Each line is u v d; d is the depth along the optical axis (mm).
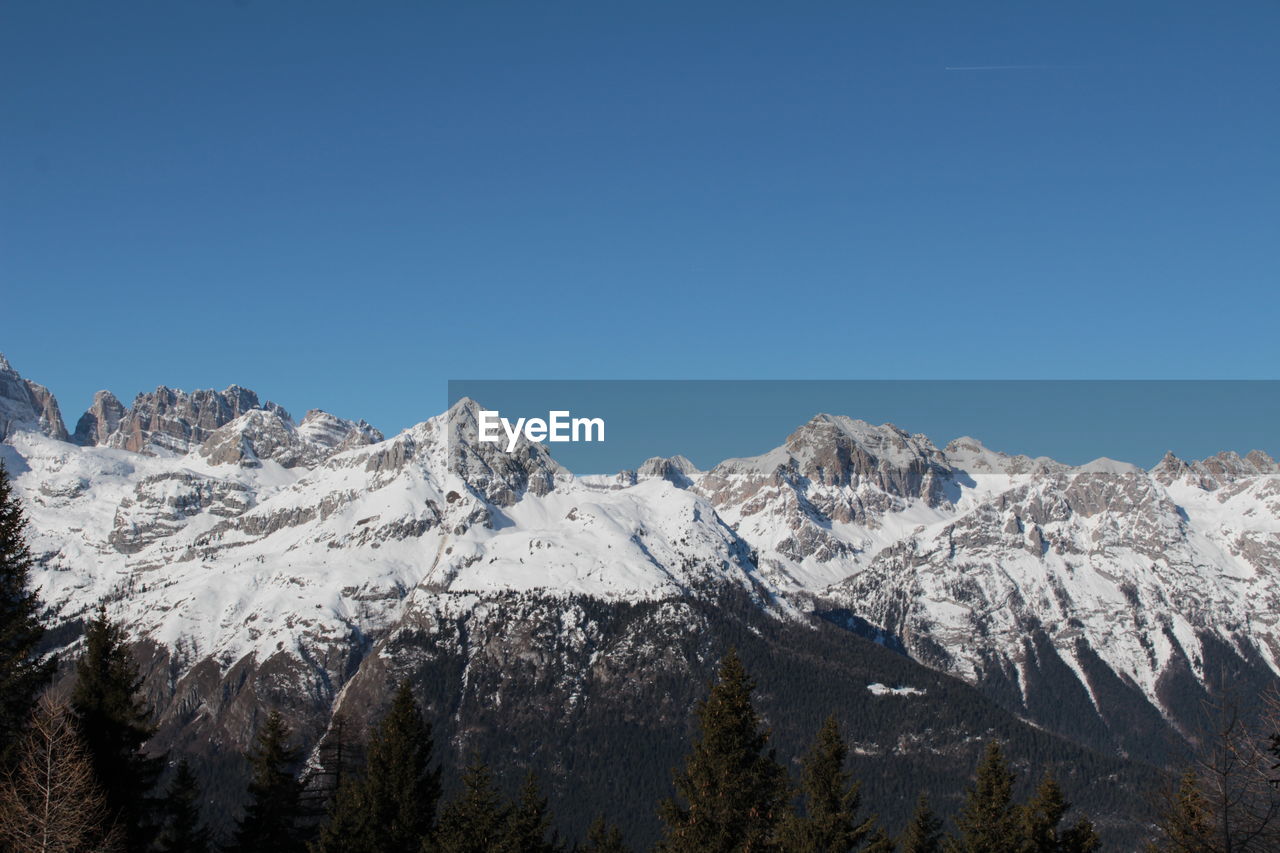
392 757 92062
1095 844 99750
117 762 89125
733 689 78125
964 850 98750
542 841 87250
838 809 100000
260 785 114438
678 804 78062
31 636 78438
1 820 65625
